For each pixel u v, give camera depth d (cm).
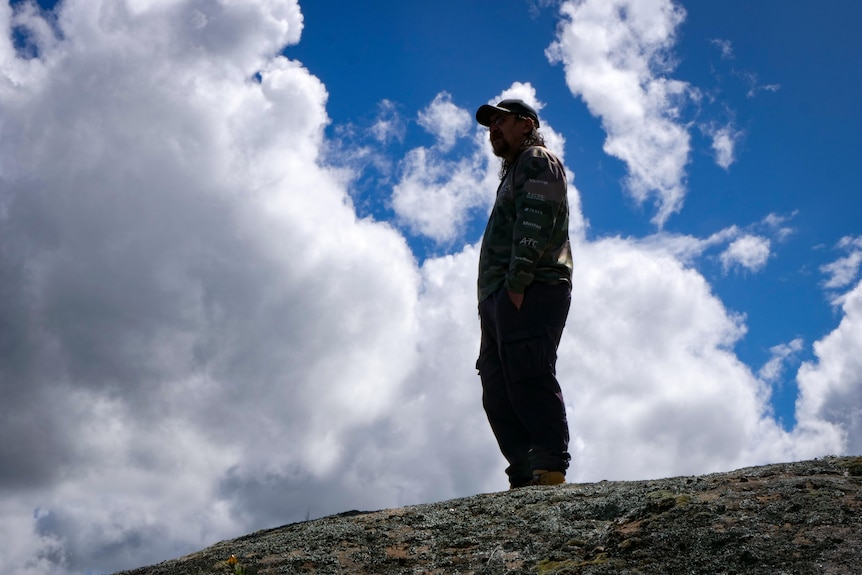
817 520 218
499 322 388
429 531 273
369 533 276
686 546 220
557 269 392
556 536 251
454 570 244
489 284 400
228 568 262
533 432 381
